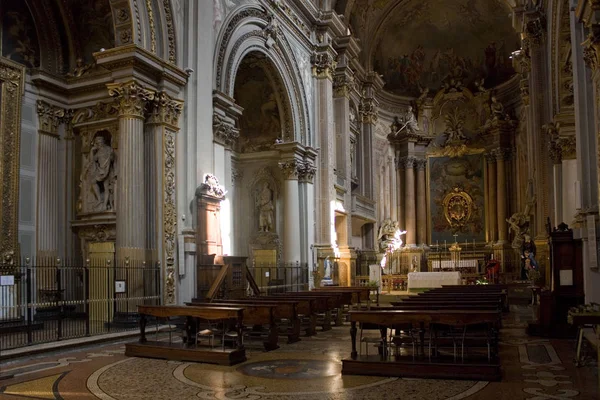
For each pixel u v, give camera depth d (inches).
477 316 328.8
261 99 956.6
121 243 556.4
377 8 1333.7
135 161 563.8
